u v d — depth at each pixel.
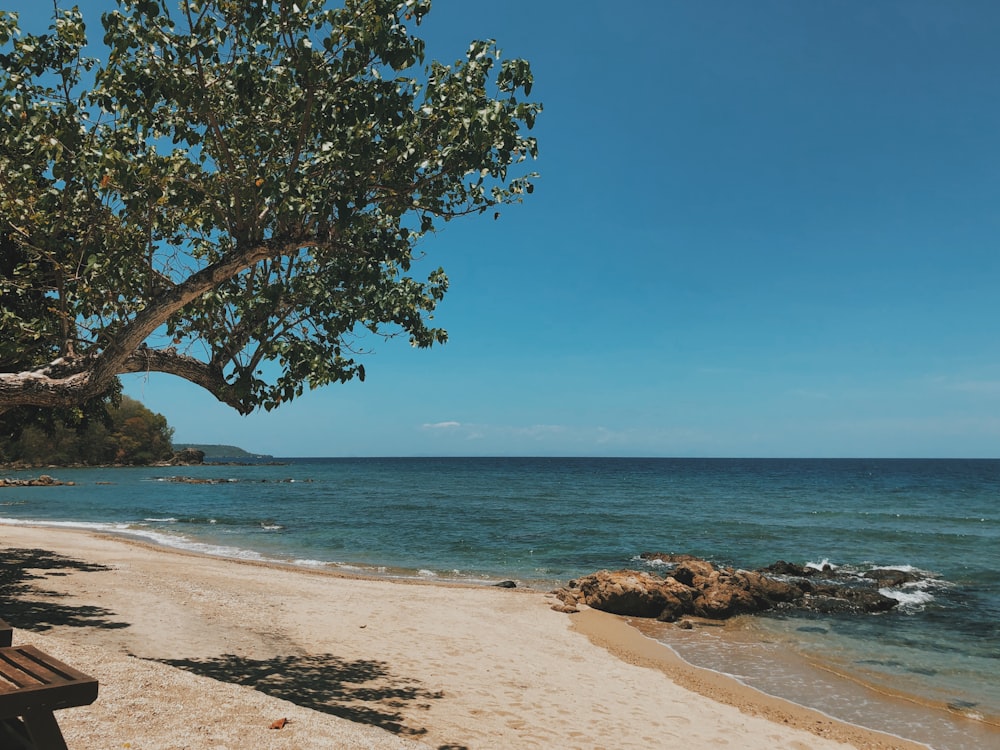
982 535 34.91
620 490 75.19
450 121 6.63
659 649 13.23
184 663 9.06
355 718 7.64
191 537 30.03
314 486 83.12
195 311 7.73
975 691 10.87
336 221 6.45
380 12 5.91
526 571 23.12
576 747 7.73
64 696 3.12
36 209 7.96
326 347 7.19
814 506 54.22
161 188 6.67
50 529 29.12
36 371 7.04
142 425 150.25
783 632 14.95
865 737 8.87
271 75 6.96
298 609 13.99
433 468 175.75
